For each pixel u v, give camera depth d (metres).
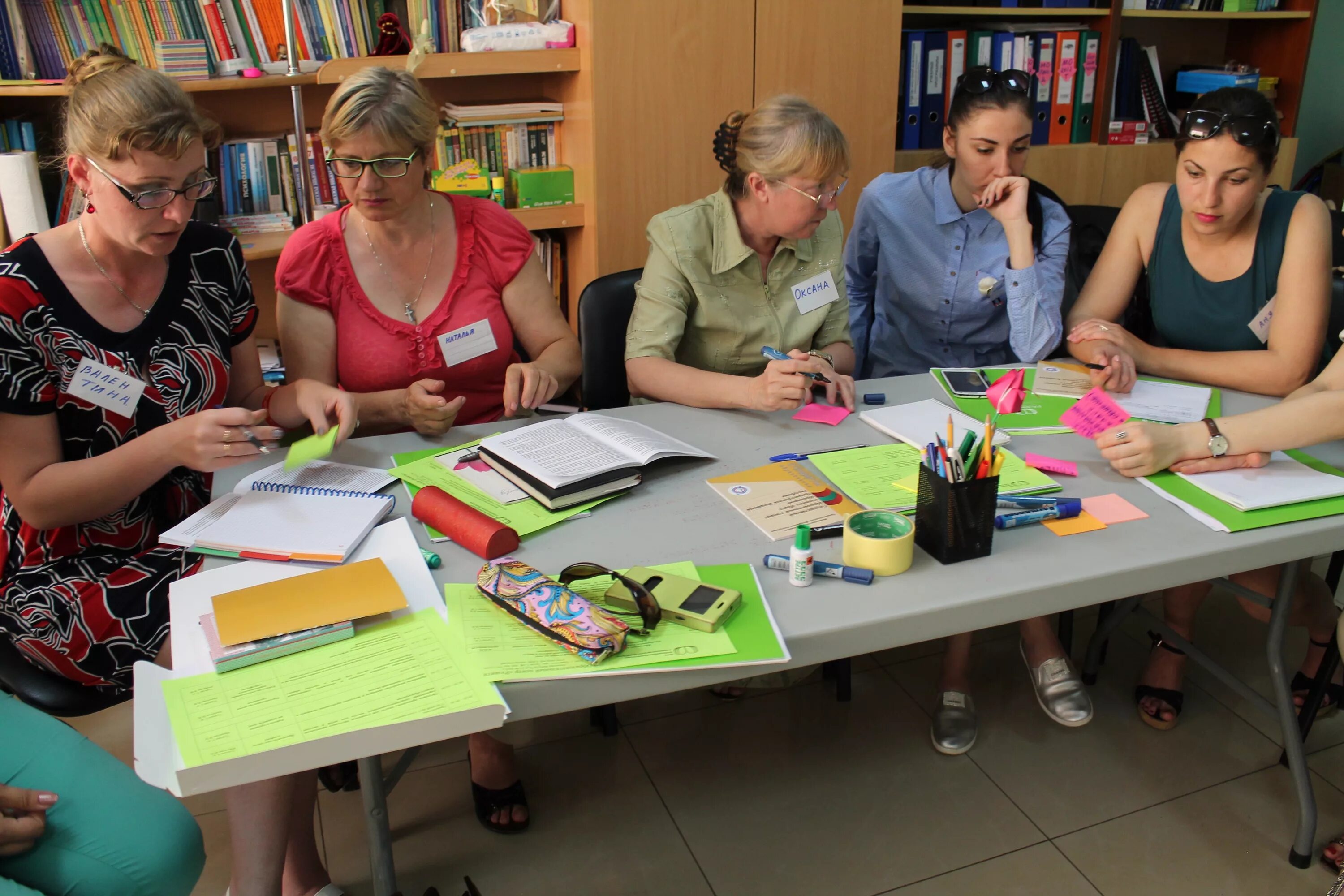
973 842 1.69
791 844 1.69
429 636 1.00
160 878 1.16
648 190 2.99
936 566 1.15
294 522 1.23
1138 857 1.65
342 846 1.69
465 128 2.93
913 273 2.20
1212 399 1.70
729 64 2.94
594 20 2.74
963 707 1.93
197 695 0.90
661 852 1.67
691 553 1.18
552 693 0.95
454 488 1.34
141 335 1.47
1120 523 1.25
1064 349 2.04
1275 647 1.58
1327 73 4.23
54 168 2.56
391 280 1.84
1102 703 2.05
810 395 1.66
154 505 1.54
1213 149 1.67
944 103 3.39
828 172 1.61
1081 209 2.30
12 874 1.11
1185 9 3.73
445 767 1.89
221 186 2.78
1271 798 1.78
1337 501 1.29
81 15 2.52
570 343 1.98
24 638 1.36
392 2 2.84
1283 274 1.77
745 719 2.02
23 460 1.37
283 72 2.68
